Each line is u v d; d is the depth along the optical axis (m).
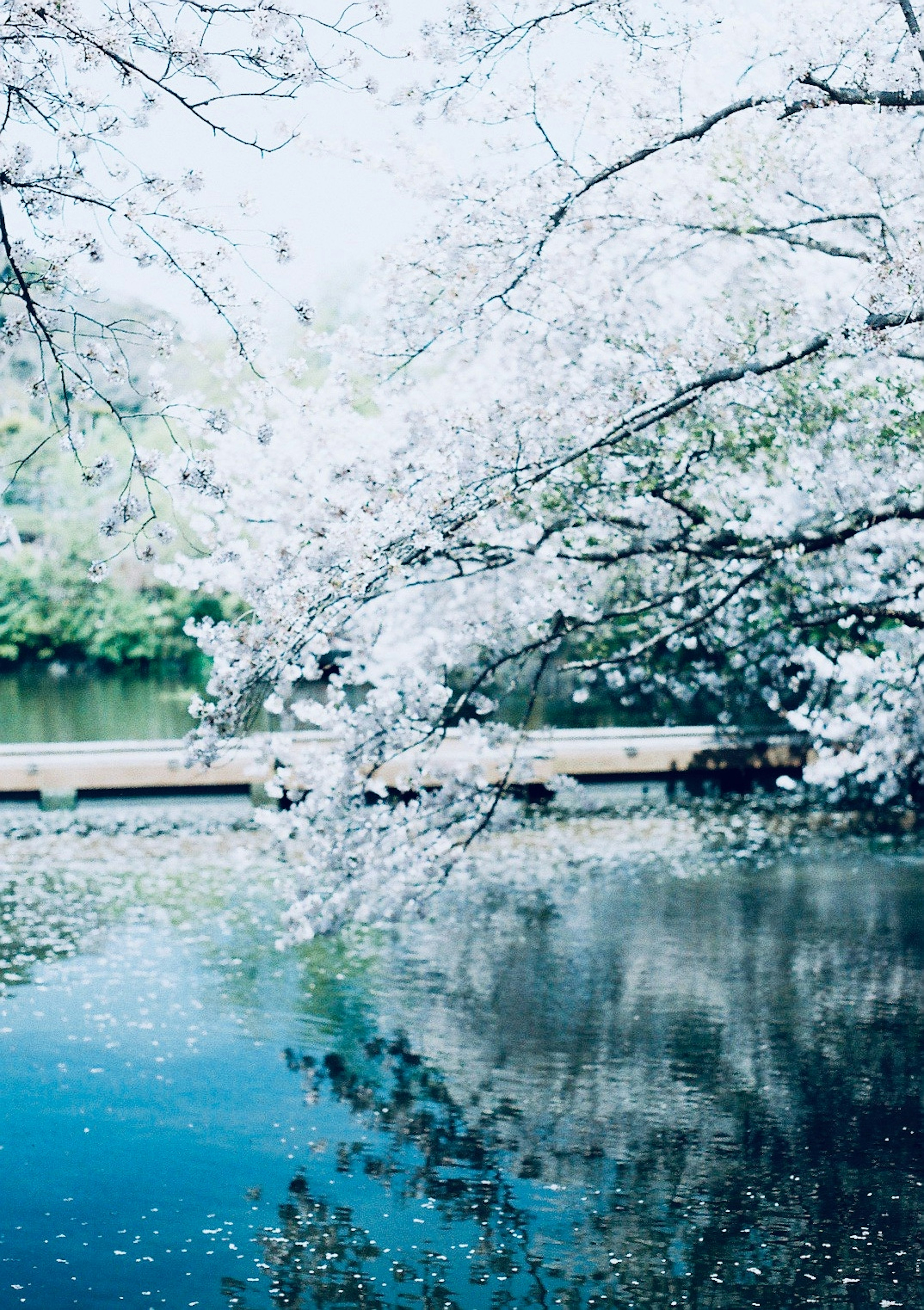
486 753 10.36
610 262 10.23
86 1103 9.27
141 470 6.12
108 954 12.61
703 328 9.38
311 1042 10.45
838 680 11.84
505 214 8.82
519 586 11.01
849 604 10.25
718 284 10.66
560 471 9.55
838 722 12.97
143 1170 8.34
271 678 8.87
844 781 19.22
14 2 5.54
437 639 10.84
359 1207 7.94
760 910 14.05
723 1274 7.22
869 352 9.05
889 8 8.38
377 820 9.93
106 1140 8.73
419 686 10.12
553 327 9.73
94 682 38.62
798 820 18.34
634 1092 9.52
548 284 9.58
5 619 39.41
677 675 16.14
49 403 5.96
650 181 9.50
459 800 10.21
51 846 17.05
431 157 8.82
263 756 10.01
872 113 8.90
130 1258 7.34
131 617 39.66
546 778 18.97
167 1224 7.71
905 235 8.73
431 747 10.14
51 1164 8.40
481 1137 8.83
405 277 9.16
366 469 8.81
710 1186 8.18
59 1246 7.45
